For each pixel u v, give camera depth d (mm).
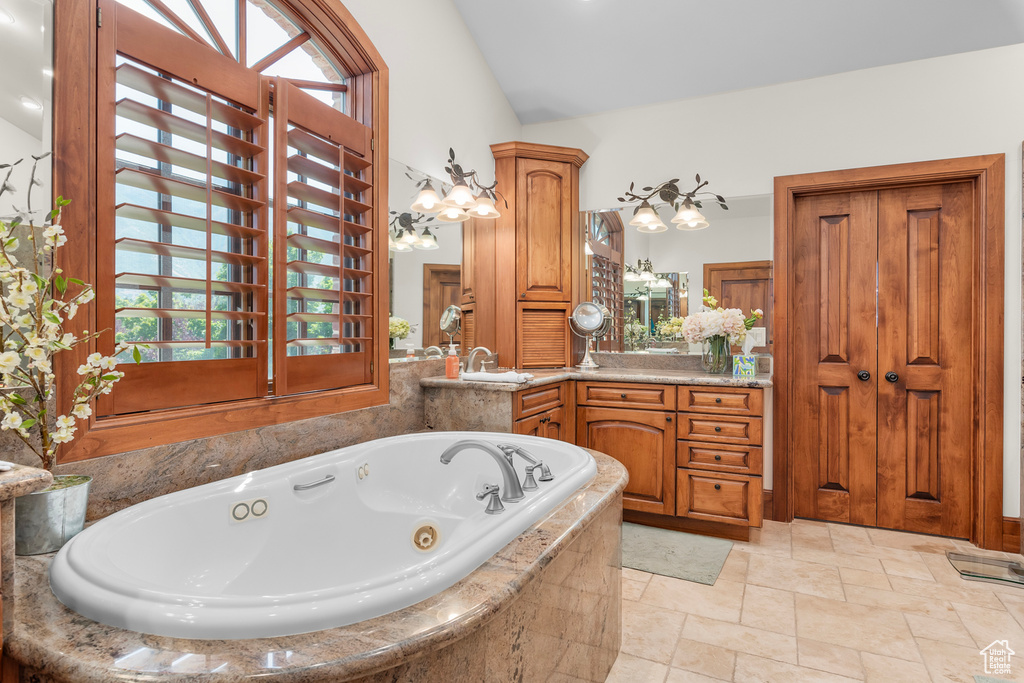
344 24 2264
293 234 2035
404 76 2717
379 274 2490
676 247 3525
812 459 3254
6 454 1259
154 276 1562
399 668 856
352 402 2322
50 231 1165
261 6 2109
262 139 1910
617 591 1815
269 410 1934
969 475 2926
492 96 3561
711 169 3420
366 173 2445
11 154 1259
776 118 3254
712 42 3072
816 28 2885
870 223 3129
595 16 3043
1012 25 2672
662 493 3062
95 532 1205
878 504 3119
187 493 1500
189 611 871
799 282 3277
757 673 1759
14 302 1075
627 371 3504
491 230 3543
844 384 3188
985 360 2799
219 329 1883
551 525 1323
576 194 3709
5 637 858
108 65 1479
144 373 1585
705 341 3299
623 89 3500
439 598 973
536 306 3568
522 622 1134
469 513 2109
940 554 2734
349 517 1912
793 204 3248
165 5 1772
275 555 1659
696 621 2092
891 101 2992
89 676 769
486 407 2680
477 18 3201
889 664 1804
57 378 1363
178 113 1761
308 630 865
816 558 2693
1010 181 2770
